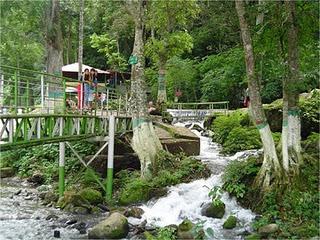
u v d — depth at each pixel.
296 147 10.97
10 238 9.79
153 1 23.44
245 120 20.09
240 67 20.66
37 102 12.94
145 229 10.15
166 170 13.45
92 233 9.74
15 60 27.44
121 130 15.71
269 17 11.95
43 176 16.80
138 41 14.01
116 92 18.36
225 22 24.61
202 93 29.81
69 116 11.33
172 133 17.53
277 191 10.48
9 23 21.42
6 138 8.96
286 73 10.93
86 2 33.16
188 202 11.97
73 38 37.16
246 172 11.50
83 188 13.70
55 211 12.23
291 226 9.29
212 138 20.94
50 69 19.28
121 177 14.54
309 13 11.54
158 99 24.61
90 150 16.59
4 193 14.85
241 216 10.53
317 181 10.51
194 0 24.11
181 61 30.19
